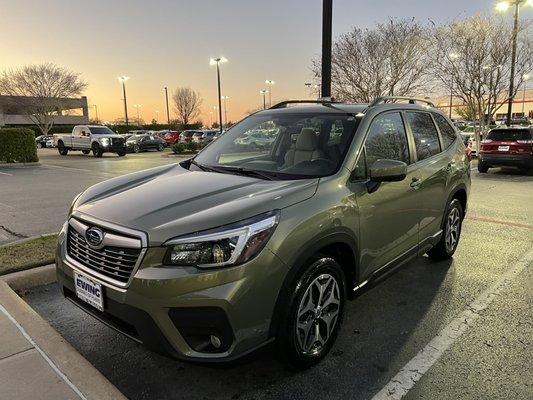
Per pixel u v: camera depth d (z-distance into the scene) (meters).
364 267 3.36
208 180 3.26
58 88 48.09
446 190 4.67
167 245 2.45
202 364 2.45
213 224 2.49
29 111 50.94
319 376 2.93
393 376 2.94
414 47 19.34
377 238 3.46
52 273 4.44
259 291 2.50
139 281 2.45
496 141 14.08
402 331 3.54
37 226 6.70
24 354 2.94
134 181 3.54
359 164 3.37
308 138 3.61
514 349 3.27
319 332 3.00
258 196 2.78
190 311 2.40
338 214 2.97
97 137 26.12
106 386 2.63
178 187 3.13
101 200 3.07
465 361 3.12
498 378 2.91
